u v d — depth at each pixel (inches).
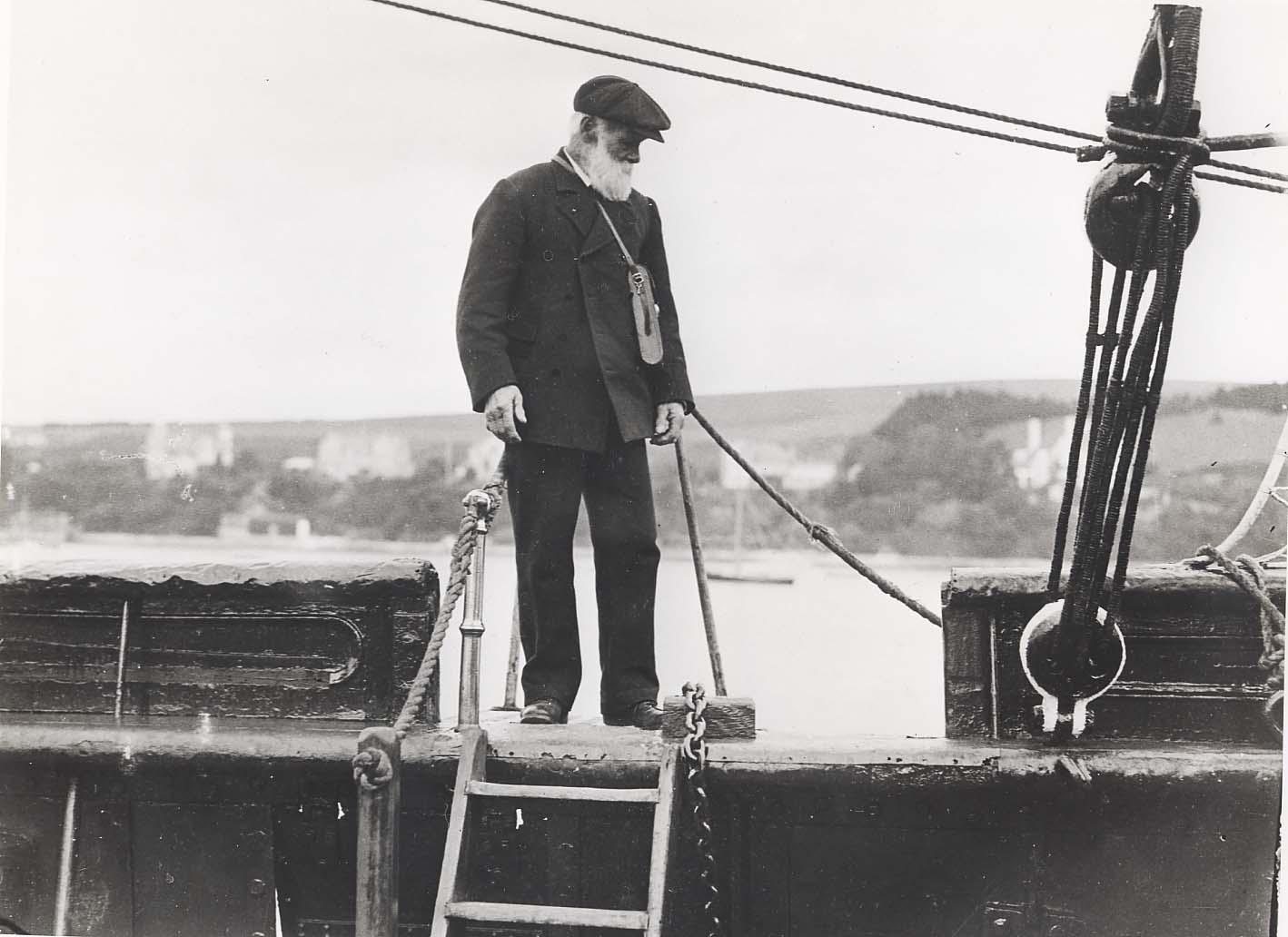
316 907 159.2
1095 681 146.5
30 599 168.6
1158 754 140.3
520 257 165.3
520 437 162.9
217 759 154.4
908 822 145.1
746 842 147.3
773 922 147.3
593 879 149.7
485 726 157.5
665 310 173.5
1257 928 139.5
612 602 166.4
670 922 145.5
